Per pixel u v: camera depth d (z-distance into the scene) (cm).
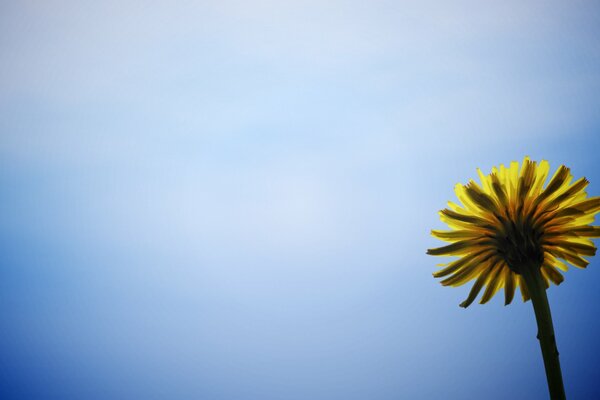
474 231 27
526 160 27
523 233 27
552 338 26
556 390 25
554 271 27
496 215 27
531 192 27
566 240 27
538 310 26
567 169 27
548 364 26
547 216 27
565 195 27
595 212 27
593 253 27
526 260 27
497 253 27
